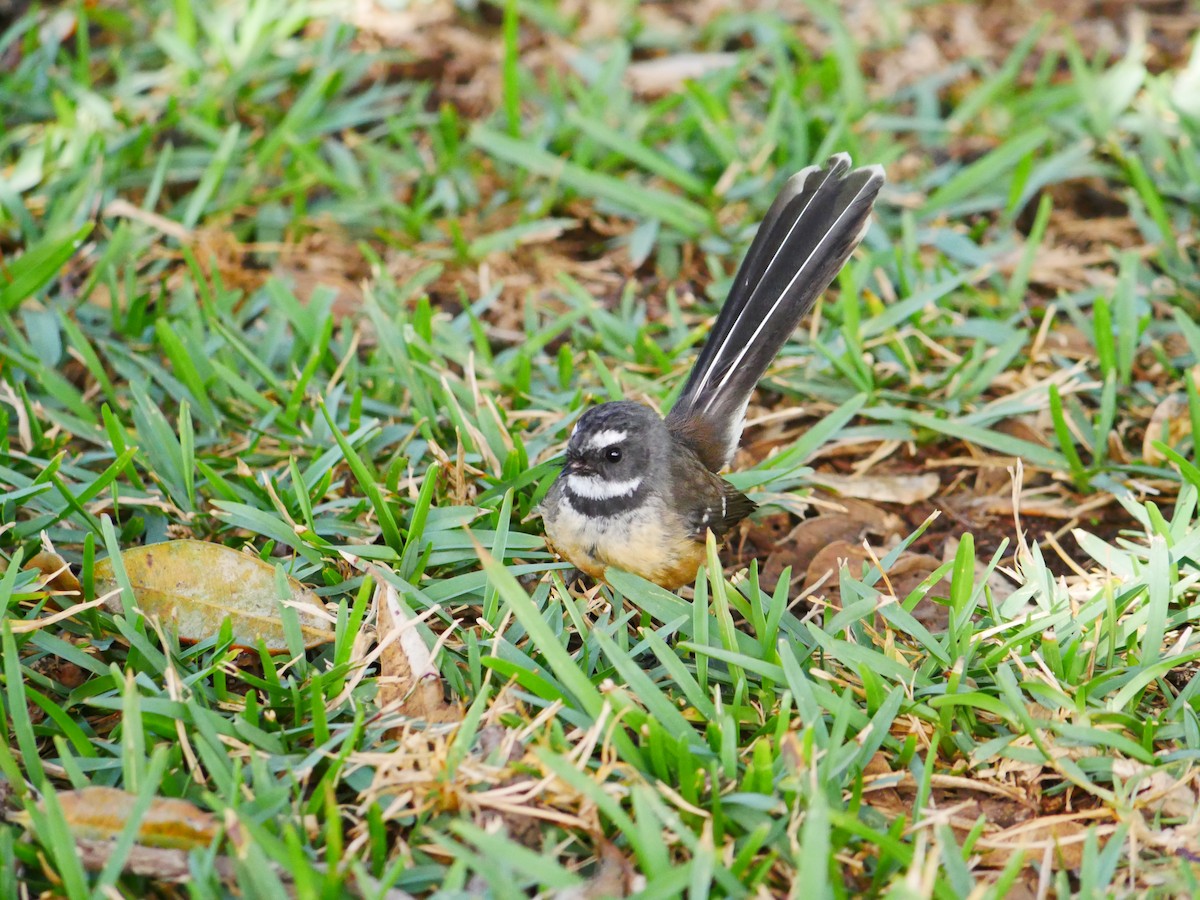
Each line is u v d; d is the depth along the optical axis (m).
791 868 6.64
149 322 11.73
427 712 7.60
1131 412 10.89
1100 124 13.86
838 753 7.09
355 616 7.80
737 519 9.30
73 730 7.30
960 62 15.84
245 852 6.25
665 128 14.13
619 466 8.62
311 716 7.71
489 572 7.16
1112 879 6.77
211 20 15.55
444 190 13.36
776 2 17.25
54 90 14.39
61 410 10.77
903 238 12.67
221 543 9.14
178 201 13.57
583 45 16.23
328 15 16.27
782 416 10.87
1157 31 16.78
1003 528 9.96
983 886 6.02
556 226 12.84
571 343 11.95
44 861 6.43
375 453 10.27
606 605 8.88
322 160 14.28
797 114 13.89
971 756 7.46
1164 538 8.59
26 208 12.70
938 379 11.16
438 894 6.29
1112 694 7.73
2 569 8.45
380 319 10.95
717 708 7.36
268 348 11.36
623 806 6.96
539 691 7.45
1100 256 12.74
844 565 8.48
